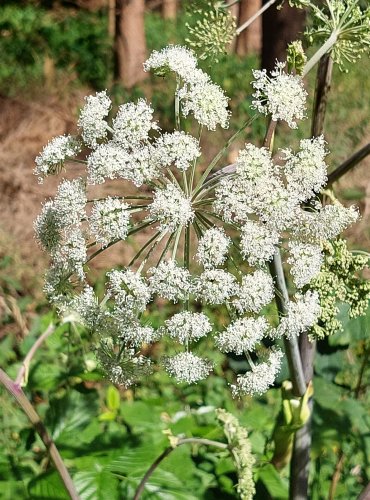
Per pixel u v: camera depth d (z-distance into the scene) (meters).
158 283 0.20
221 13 0.23
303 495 0.27
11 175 0.79
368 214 0.67
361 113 0.96
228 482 0.28
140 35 1.29
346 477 0.34
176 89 0.22
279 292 0.22
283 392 0.26
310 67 0.22
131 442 0.29
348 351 0.39
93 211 0.21
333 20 0.23
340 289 0.23
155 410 0.34
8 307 0.57
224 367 0.47
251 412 0.34
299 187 0.20
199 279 0.21
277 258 0.22
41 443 0.36
